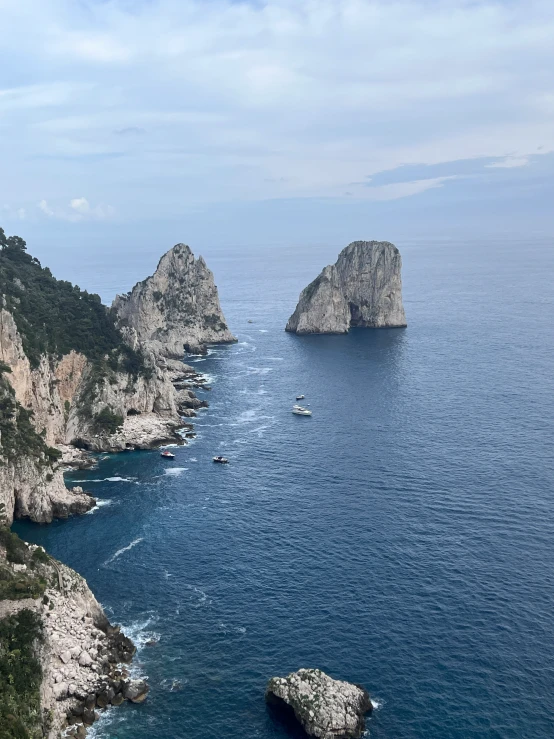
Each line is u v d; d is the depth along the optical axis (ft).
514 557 347.15
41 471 413.39
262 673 269.44
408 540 367.86
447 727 240.94
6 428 410.52
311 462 496.23
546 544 359.46
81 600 299.38
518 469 464.65
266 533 383.04
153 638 290.76
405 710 248.93
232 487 454.81
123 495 446.19
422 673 266.36
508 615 299.58
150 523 400.67
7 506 392.88
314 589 323.98
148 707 253.85
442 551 354.95
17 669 237.86
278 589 325.01
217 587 328.29
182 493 447.42
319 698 246.06
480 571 334.85
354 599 314.55
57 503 411.13
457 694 255.50
